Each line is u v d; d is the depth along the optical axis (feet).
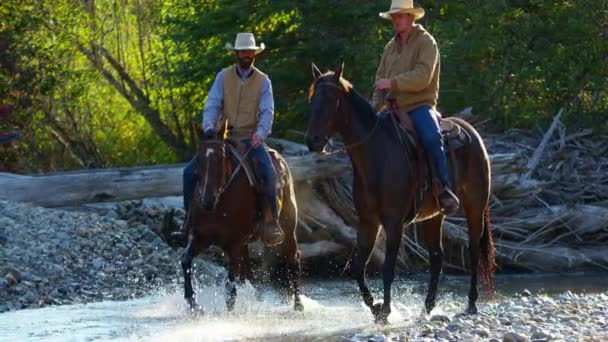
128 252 53.62
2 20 89.30
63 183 58.18
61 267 49.93
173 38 80.94
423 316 38.96
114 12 95.09
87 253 52.16
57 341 34.96
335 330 36.86
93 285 49.06
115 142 98.37
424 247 62.03
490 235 40.81
